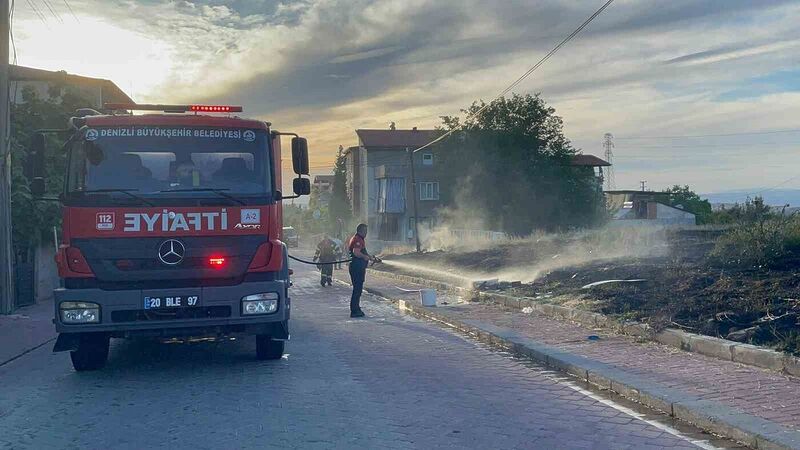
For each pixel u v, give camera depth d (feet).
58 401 25.30
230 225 27.96
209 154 28.60
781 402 20.92
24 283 60.23
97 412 23.54
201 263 27.63
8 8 52.24
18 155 60.70
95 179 27.68
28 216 60.18
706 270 42.83
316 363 31.24
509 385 26.25
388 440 19.67
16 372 31.86
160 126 28.55
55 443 20.20
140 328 27.17
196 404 24.18
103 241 27.14
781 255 41.65
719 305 32.83
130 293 26.96
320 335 40.11
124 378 28.99
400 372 28.96
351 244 49.60
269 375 28.73
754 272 39.86
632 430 20.22
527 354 31.89
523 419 21.59
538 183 163.84
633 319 34.76
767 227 44.83
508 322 40.47
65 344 27.66
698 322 31.27
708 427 19.88
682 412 21.04
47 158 63.26
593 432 20.11
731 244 46.29
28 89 66.90
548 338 34.22
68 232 27.25
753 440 18.19
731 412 20.07
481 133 165.89
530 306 44.57
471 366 30.07
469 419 21.68
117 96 102.78
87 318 26.81
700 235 64.59
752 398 21.49
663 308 34.81
